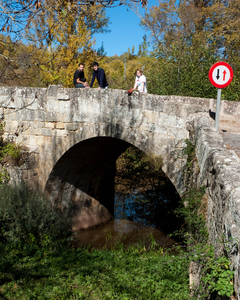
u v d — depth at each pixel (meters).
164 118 6.90
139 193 15.77
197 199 4.22
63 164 9.83
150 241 10.68
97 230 12.39
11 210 8.16
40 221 8.28
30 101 9.58
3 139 10.29
